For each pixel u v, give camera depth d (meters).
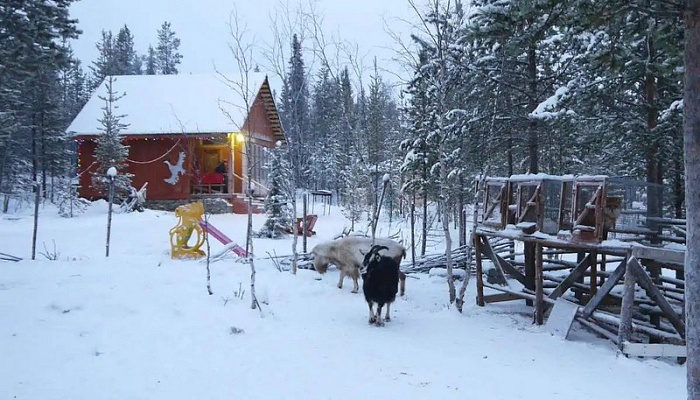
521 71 13.52
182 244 14.82
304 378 6.30
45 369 6.12
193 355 6.95
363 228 25.56
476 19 8.03
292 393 5.84
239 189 30.91
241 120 29.12
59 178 37.25
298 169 16.61
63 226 21.36
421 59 11.45
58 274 11.09
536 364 7.09
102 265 12.43
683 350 7.12
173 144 29.86
